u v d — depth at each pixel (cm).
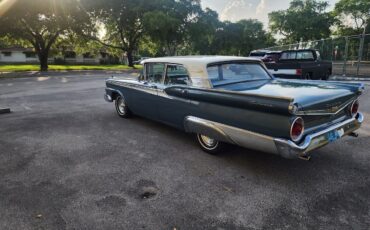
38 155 425
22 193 313
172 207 284
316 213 270
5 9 2045
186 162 394
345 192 307
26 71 2564
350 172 355
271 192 310
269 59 1390
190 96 404
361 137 489
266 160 396
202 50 6088
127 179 345
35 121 638
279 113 287
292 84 405
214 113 368
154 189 320
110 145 469
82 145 470
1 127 586
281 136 294
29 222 261
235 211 275
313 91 347
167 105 467
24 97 1006
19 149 451
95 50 4144
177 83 445
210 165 383
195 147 454
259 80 447
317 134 312
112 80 650
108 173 362
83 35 2925
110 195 307
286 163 385
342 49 1644
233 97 333
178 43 3559
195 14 3397
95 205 288
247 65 454
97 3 2750
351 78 1374
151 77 517
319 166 374
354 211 272
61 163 394
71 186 328
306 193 306
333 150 430
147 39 3738
